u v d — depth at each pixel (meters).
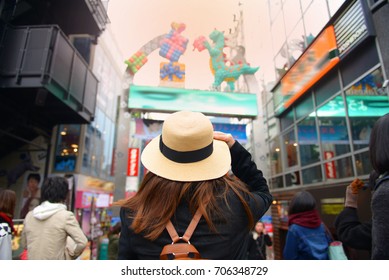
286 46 6.91
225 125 9.59
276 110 8.13
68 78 5.77
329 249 1.86
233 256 0.80
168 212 0.79
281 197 7.64
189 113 0.95
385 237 0.76
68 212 1.99
